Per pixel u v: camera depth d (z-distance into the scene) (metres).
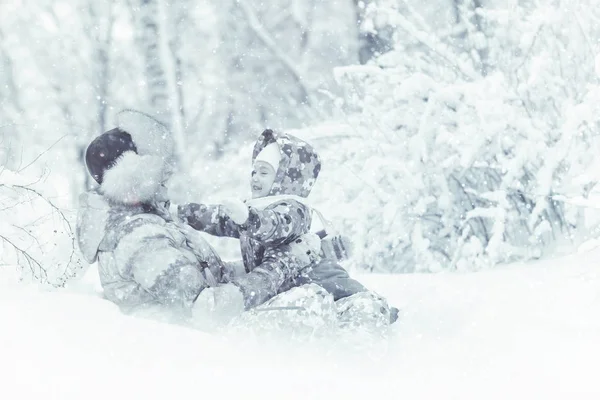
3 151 3.71
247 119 13.66
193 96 13.73
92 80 13.38
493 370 2.42
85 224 2.79
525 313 3.25
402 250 7.40
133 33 13.69
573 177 6.65
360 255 7.33
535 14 7.13
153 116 2.98
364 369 2.40
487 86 7.02
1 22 13.42
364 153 7.55
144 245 2.70
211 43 14.01
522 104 7.05
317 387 2.09
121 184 2.78
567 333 2.89
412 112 7.43
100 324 2.28
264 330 2.53
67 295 2.53
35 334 2.12
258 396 1.96
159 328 2.35
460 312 3.30
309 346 2.54
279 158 3.37
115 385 1.91
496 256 6.55
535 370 2.42
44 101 13.16
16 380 1.87
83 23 13.66
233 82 13.73
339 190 7.61
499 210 6.70
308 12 14.61
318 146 8.03
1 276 2.85
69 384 1.88
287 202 3.18
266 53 13.95
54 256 2.95
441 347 2.73
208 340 2.35
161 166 2.89
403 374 2.37
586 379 2.32
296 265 3.10
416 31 7.53
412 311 3.34
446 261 7.29
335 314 2.68
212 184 9.10
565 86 7.03
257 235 2.97
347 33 14.15
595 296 3.47
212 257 3.01
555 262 4.82
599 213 6.47
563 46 7.09
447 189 7.11
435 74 7.59
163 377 1.99
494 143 6.96
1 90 13.05
